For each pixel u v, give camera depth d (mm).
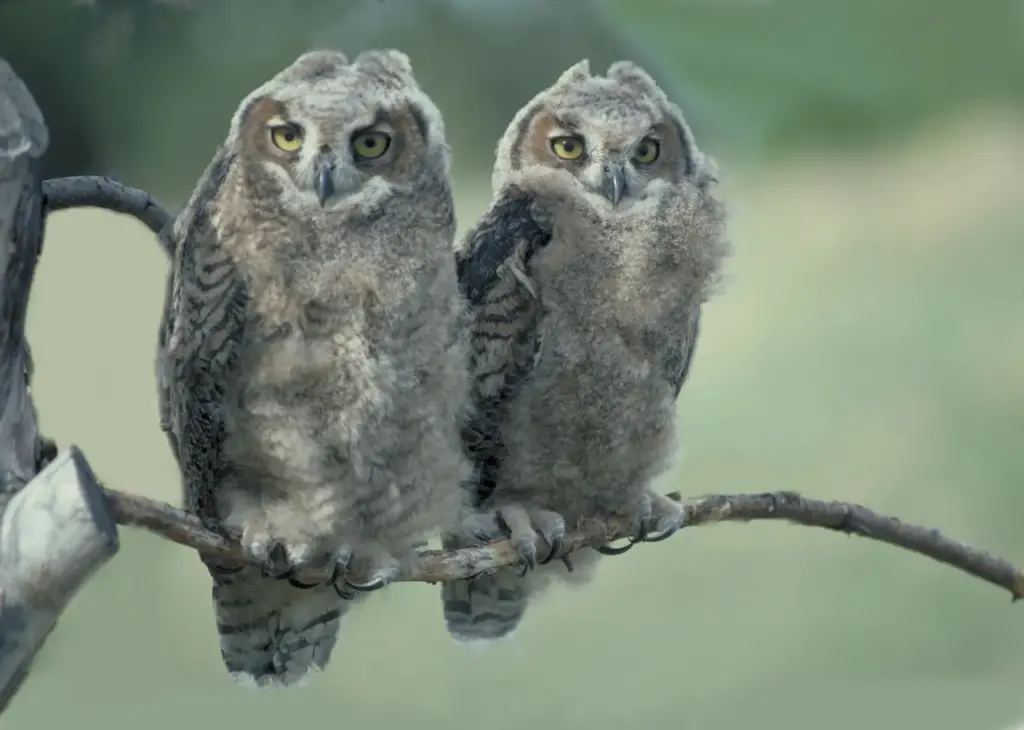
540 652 8367
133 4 7961
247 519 7680
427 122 7695
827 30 8406
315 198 7656
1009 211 9352
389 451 7688
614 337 7797
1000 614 8508
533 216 7801
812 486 8930
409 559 7734
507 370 7789
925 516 8891
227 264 7660
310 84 7676
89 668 8078
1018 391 9672
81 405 7914
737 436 9164
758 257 9578
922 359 9641
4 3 7910
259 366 7664
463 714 8219
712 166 7848
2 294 7527
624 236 7793
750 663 8414
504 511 7812
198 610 8172
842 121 8500
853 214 9312
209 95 7996
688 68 8258
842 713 8320
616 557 8617
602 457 7820
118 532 7555
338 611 7777
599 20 8156
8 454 7539
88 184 7664
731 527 8898
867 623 8500
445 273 7703
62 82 7941
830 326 9391
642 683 8336
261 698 8148
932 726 8266
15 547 7488
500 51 8086
